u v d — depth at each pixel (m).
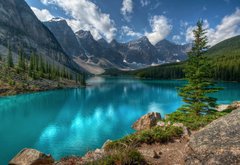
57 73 157.25
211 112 28.17
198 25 30.38
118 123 44.97
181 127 15.55
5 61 145.62
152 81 198.75
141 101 77.12
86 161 10.50
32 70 137.62
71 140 33.38
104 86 149.00
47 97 88.06
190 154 7.68
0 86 91.19
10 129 39.94
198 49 30.30
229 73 147.88
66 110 60.56
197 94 29.31
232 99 71.06
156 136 14.02
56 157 26.31
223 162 6.65
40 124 44.03
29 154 14.74
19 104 69.44
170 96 89.50
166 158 10.73
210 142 7.55
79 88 132.50
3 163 24.31
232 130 7.66
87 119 49.06
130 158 9.32
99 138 34.53
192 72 29.95
